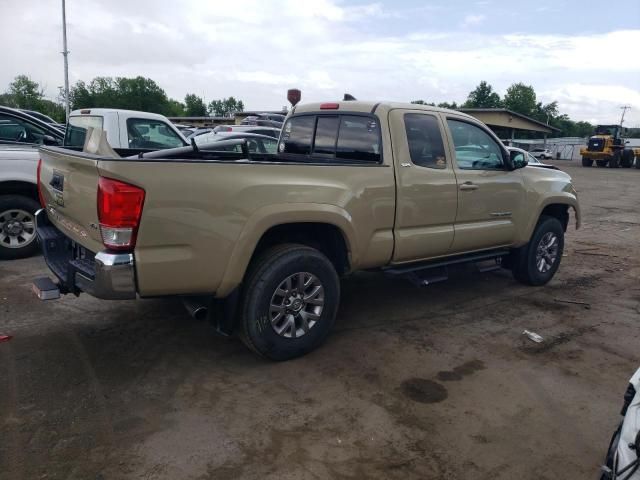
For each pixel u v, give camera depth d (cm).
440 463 285
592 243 908
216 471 272
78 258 373
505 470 282
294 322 392
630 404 215
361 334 455
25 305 488
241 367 385
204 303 364
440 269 510
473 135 513
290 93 560
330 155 489
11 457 276
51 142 746
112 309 486
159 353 403
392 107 446
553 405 348
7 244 630
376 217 425
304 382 367
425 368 395
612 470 215
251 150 1120
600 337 467
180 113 11044
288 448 293
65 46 2845
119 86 9200
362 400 346
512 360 414
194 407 330
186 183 325
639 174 2992
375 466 281
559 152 5369
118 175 304
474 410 339
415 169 449
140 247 317
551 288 617
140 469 271
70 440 292
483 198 512
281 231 401
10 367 372
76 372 369
